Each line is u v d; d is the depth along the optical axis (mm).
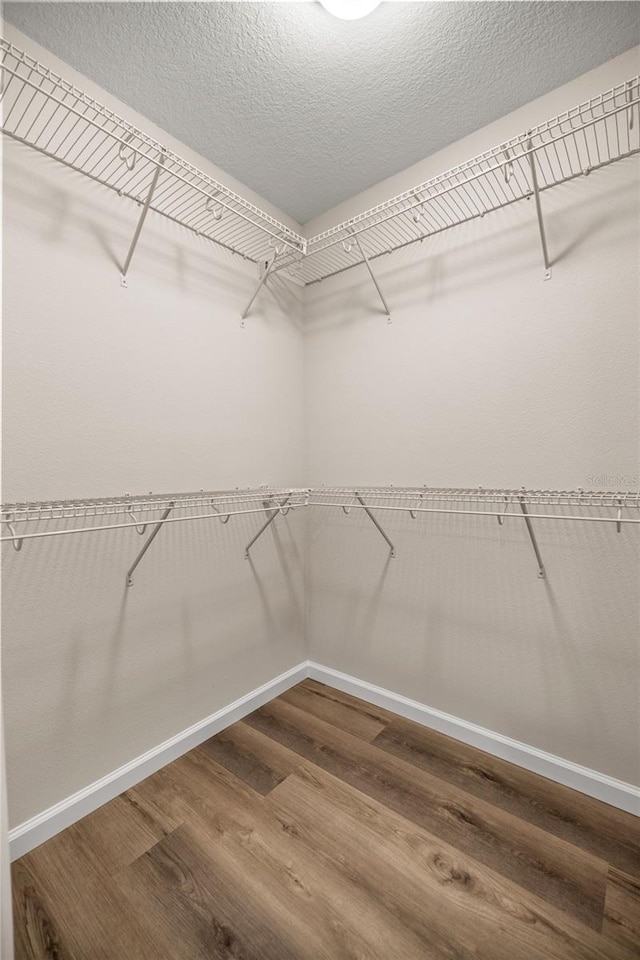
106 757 1434
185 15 1181
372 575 2008
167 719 1623
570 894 1102
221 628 1834
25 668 1244
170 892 1116
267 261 2010
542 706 1542
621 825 1317
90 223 1383
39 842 1251
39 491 1272
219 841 1265
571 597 1474
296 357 2211
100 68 1343
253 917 1054
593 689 1439
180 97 1458
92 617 1397
